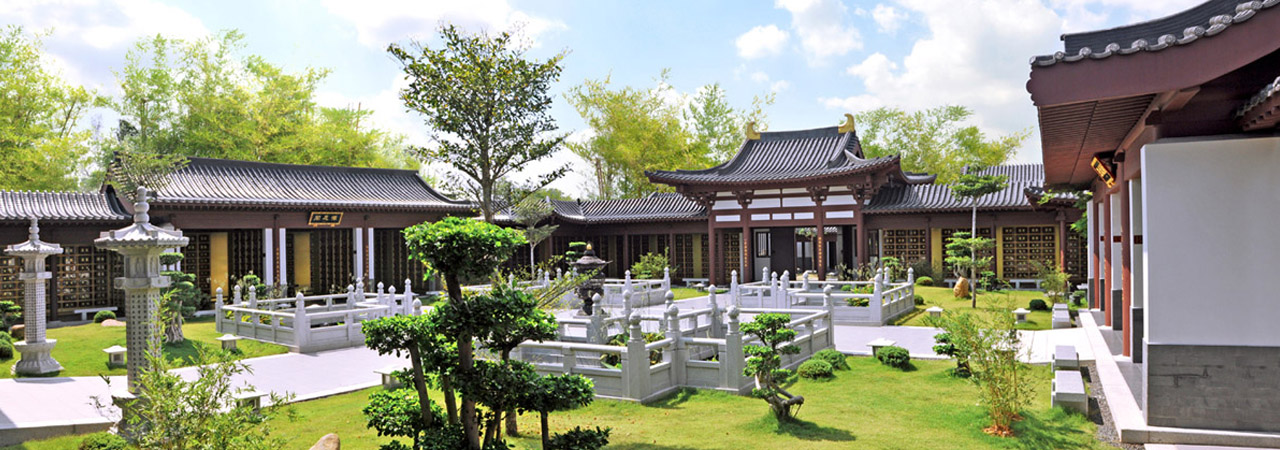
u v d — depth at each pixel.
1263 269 7.59
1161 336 7.91
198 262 27.81
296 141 42.25
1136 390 9.30
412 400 6.25
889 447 7.98
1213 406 7.74
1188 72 6.55
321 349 18.09
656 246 37.72
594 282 20.83
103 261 25.06
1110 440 8.13
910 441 8.23
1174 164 7.83
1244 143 7.59
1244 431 7.61
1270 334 7.58
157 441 5.45
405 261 32.38
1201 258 7.77
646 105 47.41
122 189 23.50
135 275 8.97
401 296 23.33
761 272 36.06
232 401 6.73
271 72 42.94
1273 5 6.25
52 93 33.81
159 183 24.23
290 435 9.19
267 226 26.28
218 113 41.56
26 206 22.59
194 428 5.51
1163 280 7.89
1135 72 6.73
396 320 5.74
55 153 32.75
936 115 50.38
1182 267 7.82
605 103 46.88
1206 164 7.73
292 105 43.12
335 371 15.13
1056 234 29.64
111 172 24.08
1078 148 11.19
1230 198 7.66
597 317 13.99
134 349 8.91
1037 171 31.61
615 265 38.66
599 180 49.94
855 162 31.09
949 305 24.17
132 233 8.90
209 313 25.06
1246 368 7.64
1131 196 10.39
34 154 31.97
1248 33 6.37
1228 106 7.61
